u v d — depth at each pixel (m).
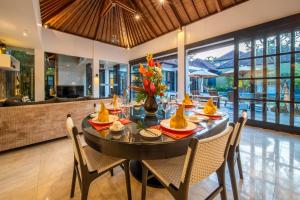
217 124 1.46
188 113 1.93
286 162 2.02
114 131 1.24
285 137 2.95
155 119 1.66
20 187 1.61
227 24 4.05
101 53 6.63
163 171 1.15
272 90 3.46
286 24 3.17
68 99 3.18
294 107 3.18
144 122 1.54
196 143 0.86
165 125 1.35
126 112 2.04
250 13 3.65
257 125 3.66
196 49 4.99
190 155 0.88
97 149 1.23
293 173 1.78
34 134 2.62
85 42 6.16
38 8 3.29
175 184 1.02
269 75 3.49
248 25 3.69
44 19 4.83
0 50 4.10
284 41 3.26
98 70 6.58
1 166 2.02
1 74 4.70
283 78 3.29
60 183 1.68
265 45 3.52
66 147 2.64
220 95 6.15
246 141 2.75
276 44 3.36
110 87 7.30
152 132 1.20
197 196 1.47
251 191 1.51
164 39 5.82
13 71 4.98
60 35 5.52
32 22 3.10
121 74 7.65
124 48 7.39
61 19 5.04
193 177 0.94
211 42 4.38
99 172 1.24
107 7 4.48
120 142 1.10
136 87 1.78
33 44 4.56
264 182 1.64
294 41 3.14
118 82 7.75
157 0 4.61
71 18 5.10
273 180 1.67
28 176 1.81
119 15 5.37
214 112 1.77
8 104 2.48
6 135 2.35
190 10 4.57
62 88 6.12
